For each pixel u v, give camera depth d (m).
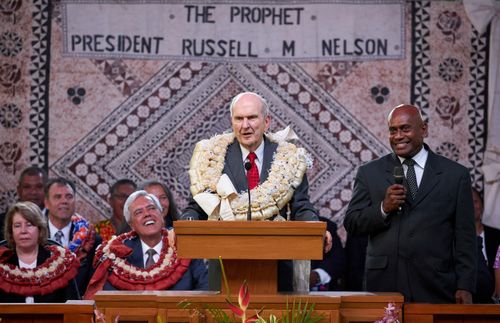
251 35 26.95
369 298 14.19
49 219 22.94
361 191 17.75
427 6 26.86
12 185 26.56
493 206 26.22
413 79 26.78
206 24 26.95
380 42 26.86
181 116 26.84
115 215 24.81
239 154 15.61
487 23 26.72
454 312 15.15
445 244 17.12
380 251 17.25
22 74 26.73
